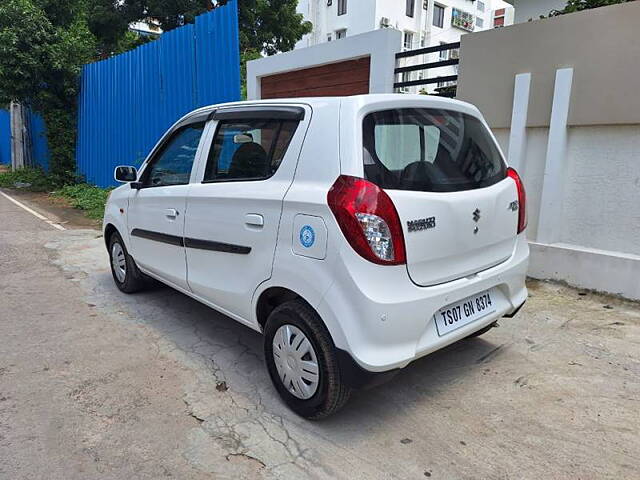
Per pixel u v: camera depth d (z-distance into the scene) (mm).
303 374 2695
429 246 2500
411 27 24688
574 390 3061
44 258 6445
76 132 14031
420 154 2676
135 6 17500
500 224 2971
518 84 5055
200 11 16844
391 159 2539
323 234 2439
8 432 2646
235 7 7941
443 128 2871
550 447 2523
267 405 2918
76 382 3178
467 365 3400
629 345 3660
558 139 4820
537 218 5195
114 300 4770
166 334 3953
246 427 2699
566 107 4734
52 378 3227
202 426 2707
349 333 2365
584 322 4074
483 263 2875
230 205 3070
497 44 5203
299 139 2740
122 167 4277
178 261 3738
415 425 2725
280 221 2688
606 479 2289
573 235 4992
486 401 2959
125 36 19625
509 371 3311
